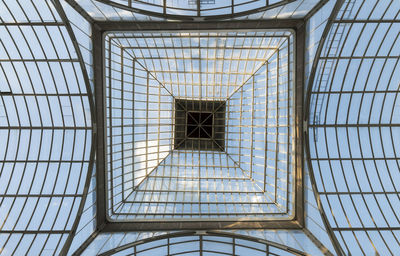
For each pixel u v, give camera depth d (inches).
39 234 712.4
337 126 796.6
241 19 730.8
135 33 845.8
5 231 723.4
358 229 706.8
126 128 975.0
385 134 799.1
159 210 956.0
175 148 1192.2
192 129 1218.6
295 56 790.5
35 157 789.9
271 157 987.3
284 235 778.2
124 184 979.3
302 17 742.5
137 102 1028.5
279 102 928.3
